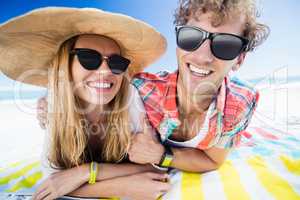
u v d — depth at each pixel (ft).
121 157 1.77
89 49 1.50
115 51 1.60
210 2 1.42
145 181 1.52
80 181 1.46
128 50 1.82
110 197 1.47
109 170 1.57
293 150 2.27
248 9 1.48
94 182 1.49
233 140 1.77
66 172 1.52
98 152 1.88
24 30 1.47
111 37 1.59
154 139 1.83
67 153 1.62
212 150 1.78
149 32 1.59
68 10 1.34
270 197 1.42
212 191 1.50
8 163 2.03
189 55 1.59
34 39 1.57
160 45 1.80
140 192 1.46
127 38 1.62
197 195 1.46
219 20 1.43
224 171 1.80
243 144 2.47
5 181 1.77
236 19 1.47
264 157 2.10
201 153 1.82
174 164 1.73
